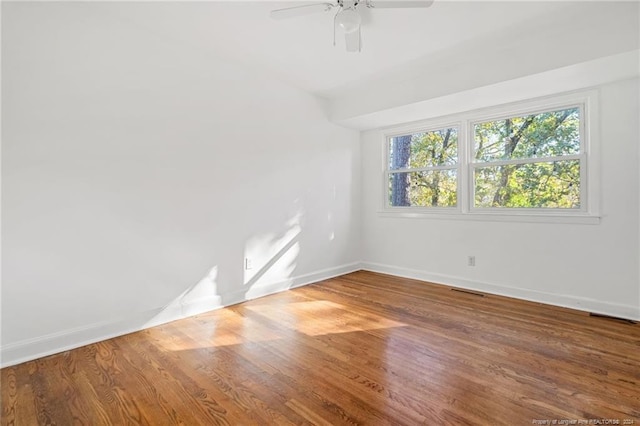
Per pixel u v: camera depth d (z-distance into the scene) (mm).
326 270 4281
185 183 2877
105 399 1725
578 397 1706
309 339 2436
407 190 4379
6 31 2012
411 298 3418
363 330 2596
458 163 3844
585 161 3002
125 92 2508
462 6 2252
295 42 2779
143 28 2572
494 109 3543
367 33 2605
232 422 1550
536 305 3162
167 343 2377
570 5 2242
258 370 2004
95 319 2404
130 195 2555
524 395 1728
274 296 3512
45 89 2154
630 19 2283
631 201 2766
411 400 1696
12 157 2049
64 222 2254
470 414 1584
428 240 4094
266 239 3551
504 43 2768
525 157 3389
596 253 2936
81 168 2314
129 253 2561
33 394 1770
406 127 4312
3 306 2043
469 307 3121
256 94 3412
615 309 2846
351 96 4020
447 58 3039
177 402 1699
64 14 2221
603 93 2889
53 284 2219
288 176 3771
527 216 3309
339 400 1704
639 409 1606
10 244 2057
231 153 3213
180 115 2828
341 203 4484
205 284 3035
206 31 2613
